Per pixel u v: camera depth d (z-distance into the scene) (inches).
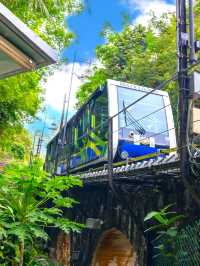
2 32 126.3
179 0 206.5
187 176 182.9
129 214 265.1
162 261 216.2
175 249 201.6
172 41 610.2
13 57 134.0
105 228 326.6
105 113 416.2
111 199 318.7
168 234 201.3
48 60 133.5
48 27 455.2
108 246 341.1
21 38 126.3
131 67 677.3
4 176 183.6
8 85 405.7
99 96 454.0
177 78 198.1
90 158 439.8
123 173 239.8
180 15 205.0
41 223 210.7
